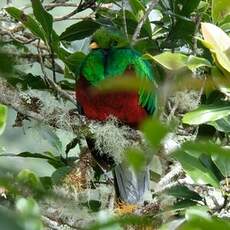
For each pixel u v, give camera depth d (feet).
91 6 28.58
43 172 31.76
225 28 25.82
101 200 24.06
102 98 25.64
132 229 16.16
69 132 24.32
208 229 6.68
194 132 25.25
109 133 24.23
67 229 19.74
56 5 29.73
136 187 23.48
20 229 6.19
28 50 28.66
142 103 25.72
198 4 26.94
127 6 30.99
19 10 25.27
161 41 28.81
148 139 6.39
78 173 23.54
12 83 26.40
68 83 30.04
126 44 26.84
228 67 19.04
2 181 6.45
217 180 20.65
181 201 21.45
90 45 27.66
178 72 20.34
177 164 23.30
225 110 20.27
